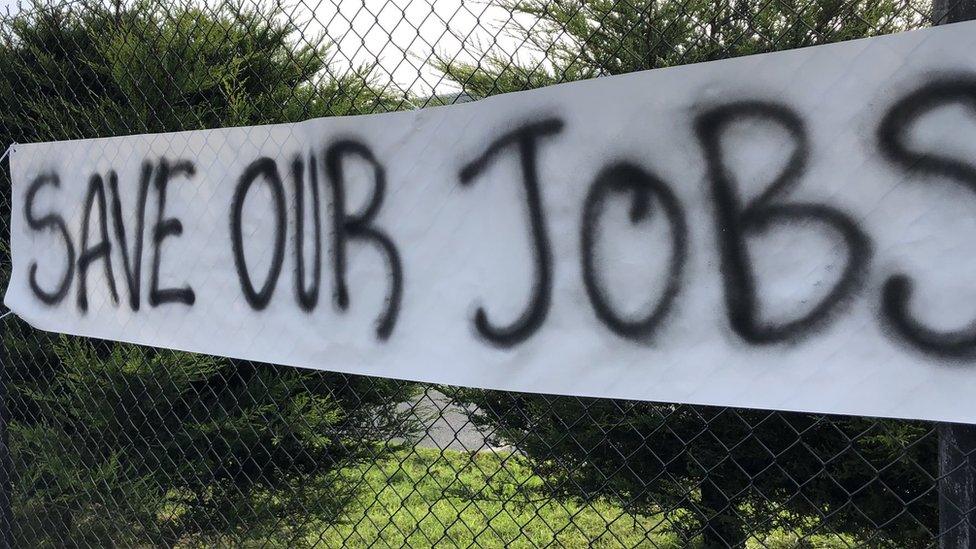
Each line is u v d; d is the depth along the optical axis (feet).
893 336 4.64
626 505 11.35
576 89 5.68
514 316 5.98
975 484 4.66
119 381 12.89
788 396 4.95
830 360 4.83
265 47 12.16
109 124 11.77
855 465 10.69
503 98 6.00
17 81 12.62
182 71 11.91
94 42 12.16
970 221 4.42
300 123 7.03
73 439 13.14
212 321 7.61
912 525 10.64
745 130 5.07
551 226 5.81
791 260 4.94
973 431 4.67
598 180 5.61
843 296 4.78
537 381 5.88
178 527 13.60
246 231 7.40
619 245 5.53
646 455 11.89
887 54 4.62
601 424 11.57
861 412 4.73
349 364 6.79
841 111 4.76
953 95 4.45
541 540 15.23
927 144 4.53
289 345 7.14
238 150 7.43
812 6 8.60
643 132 5.43
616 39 9.79
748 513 11.63
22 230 9.13
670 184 5.33
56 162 8.82
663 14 9.34
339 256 6.85
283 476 13.91
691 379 5.28
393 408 14.14
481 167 6.13
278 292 7.21
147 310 8.07
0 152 12.36
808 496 11.12
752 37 9.12
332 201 6.88
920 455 10.11
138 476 12.85
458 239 6.25
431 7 6.80
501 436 12.01
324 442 13.70
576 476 12.24
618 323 5.55
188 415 13.67
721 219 5.16
